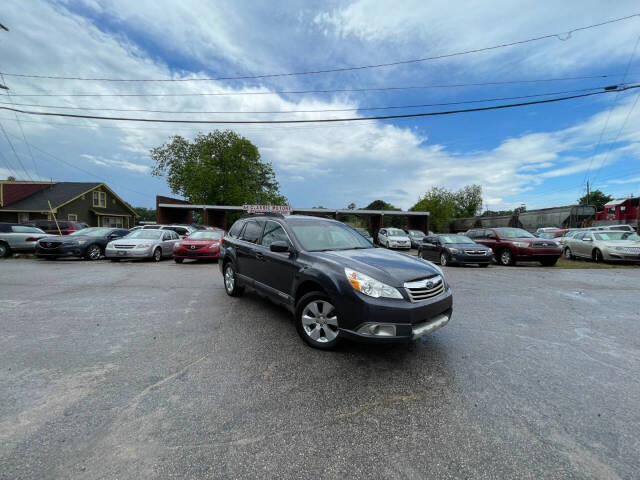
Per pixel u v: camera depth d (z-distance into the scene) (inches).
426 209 1601.9
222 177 1539.1
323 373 115.6
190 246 448.1
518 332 162.7
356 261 139.6
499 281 319.6
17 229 533.6
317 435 81.7
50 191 1203.9
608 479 67.6
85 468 69.0
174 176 1656.0
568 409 94.4
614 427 85.8
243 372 115.6
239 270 217.5
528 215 1196.5
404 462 72.7
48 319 176.7
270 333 157.2
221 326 167.5
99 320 175.8
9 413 88.4
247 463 71.6
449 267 454.3
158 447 76.0
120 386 104.5
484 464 72.1
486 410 93.7
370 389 104.8
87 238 487.5
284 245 157.5
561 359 130.0
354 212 1213.7
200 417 88.2
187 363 122.5
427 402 97.7
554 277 348.2
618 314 197.6
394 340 120.0
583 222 1013.8
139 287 270.2
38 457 71.8
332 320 134.3
